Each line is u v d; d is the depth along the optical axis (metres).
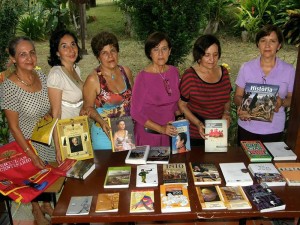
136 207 1.70
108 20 9.84
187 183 1.88
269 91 2.29
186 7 3.37
